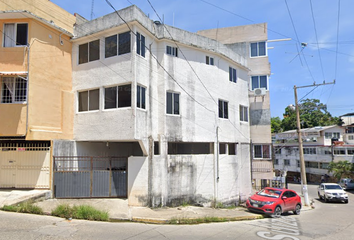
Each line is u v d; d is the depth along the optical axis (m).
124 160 16.70
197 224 10.61
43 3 13.52
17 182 12.80
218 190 16.69
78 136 14.30
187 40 16.11
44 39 13.51
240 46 23.83
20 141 13.30
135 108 12.89
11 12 12.41
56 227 8.29
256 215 13.23
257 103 23.27
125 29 13.55
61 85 14.25
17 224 8.27
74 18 15.30
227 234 9.12
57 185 12.60
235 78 20.11
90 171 13.06
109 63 13.86
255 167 22.59
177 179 14.84
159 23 15.30
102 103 13.89
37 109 12.91
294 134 48.69
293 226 11.33
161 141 14.36
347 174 37.88
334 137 45.12
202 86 16.77
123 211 11.61
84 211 9.98
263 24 23.78
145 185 13.10
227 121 18.47
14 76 12.64
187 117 15.77
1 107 12.59
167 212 12.49
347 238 9.51
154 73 14.82
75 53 15.05
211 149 16.97
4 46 12.95
